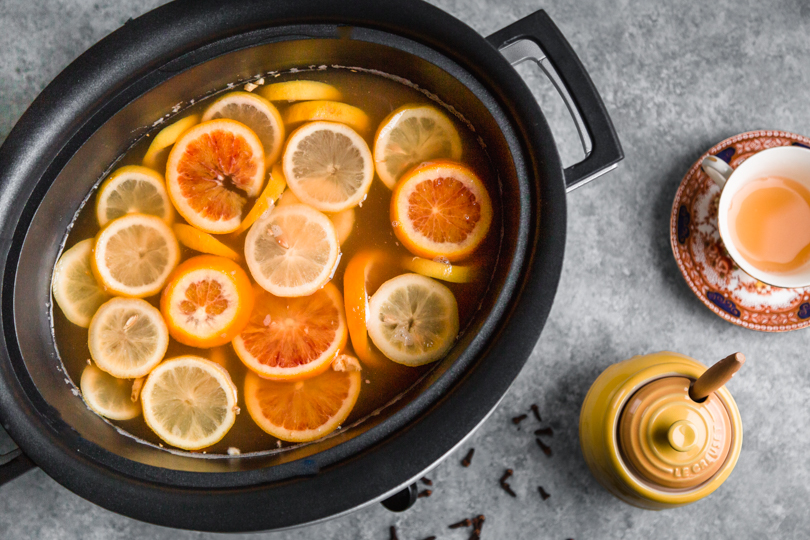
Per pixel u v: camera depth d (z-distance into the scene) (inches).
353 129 26.9
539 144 24.7
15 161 24.9
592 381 31.7
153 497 23.8
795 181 30.4
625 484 29.2
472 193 26.3
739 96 32.7
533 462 31.5
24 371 24.8
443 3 32.4
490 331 24.3
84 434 24.8
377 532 31.2
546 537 31.4
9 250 25.0
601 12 32.8
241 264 26.2
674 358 29.2
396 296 26.1
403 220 26.3
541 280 24.0
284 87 26.9
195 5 25.3
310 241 26.3
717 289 30.9
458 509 31.4
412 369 26.0
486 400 23.6
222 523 23.6
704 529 31.7
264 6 25.4
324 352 25.9
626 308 32.0
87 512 30.9
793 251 30.5
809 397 31.9
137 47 25.2
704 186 31.1
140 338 26.1
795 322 30.5
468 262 26.2
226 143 26.5
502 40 26.1
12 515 30.8
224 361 26.0
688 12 32.9
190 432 25.7
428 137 26.9
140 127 26.7
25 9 31.1
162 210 26.6
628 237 32.2
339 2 25.4
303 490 23.7
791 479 31.9
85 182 26.4
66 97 25.0
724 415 28.9
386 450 23.7
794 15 33.1
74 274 26.4
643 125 32.6
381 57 26.3
